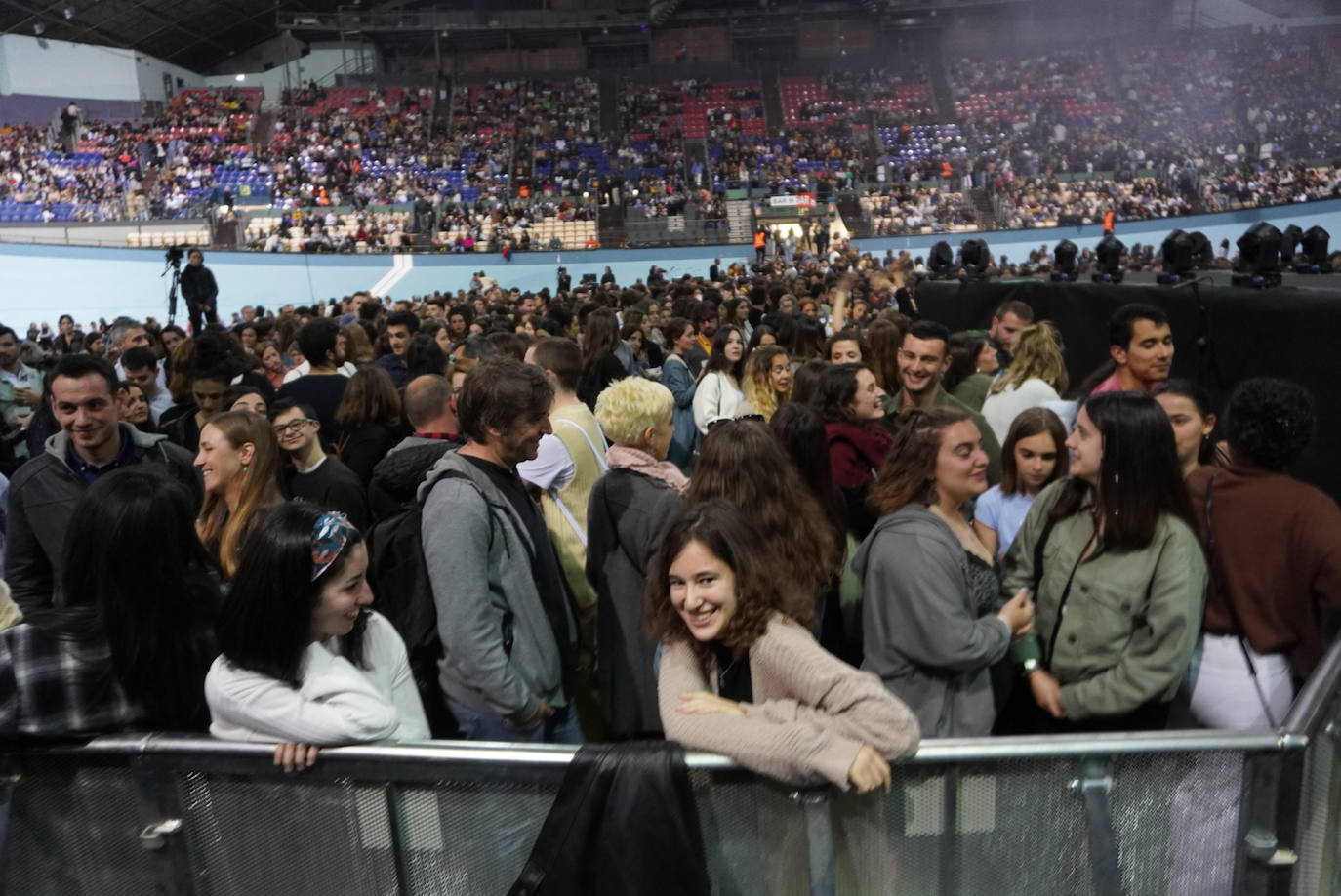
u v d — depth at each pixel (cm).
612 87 4088
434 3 4250
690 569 211
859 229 3042
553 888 192
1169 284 542
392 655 243
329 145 3534
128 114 3662
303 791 205
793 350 657
